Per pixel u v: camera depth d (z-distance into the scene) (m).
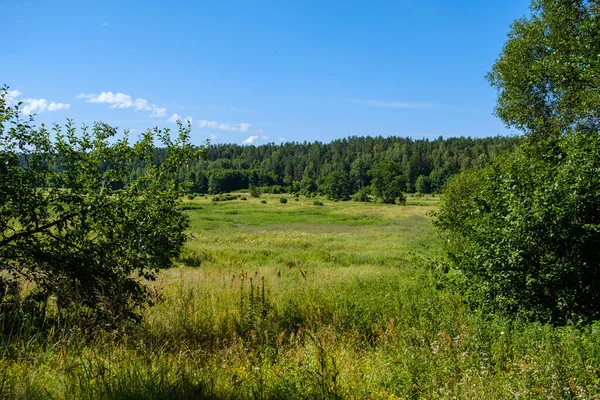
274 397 3.67
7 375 3.46
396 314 7.77
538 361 4.86
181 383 3.61
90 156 6.46
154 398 3.27
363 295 9.52
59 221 5.98
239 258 21.08
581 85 11.30
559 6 13.07
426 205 95.81
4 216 5.82
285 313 7.80
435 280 9.99
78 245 6.45
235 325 6.80
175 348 5.51
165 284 9.73
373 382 4.44
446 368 4.68
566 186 7.37
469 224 9.15
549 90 13.73
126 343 4.87
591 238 7.45
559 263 7.45
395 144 193.25
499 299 7.78
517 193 8.22
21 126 5.77
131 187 6.64
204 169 187.25
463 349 5.47
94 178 6.44
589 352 5.17
